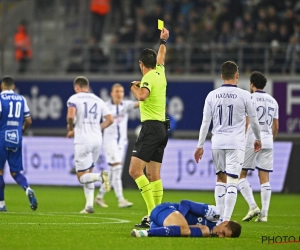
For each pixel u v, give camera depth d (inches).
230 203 1327.5
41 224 1441.9
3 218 1585.9
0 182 1808.6
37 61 3700.8
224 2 3592.5
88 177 1774.1
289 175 2837.1
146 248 1026.1
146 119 1387.8
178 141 2903.5
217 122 1352.1
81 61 3676.2
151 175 1429.6
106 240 1122.0
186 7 3722.9
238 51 3385.8
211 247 1046.4
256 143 1395.2
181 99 3373.5
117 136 2121.1
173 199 2411.4
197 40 3535.9
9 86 1812.3
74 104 1806.1
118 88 2116.1
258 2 3555.6
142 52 1396.4
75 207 2033.7
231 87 1353.3
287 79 3250.5
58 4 3939.5
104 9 3902.6
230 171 1332.4
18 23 3998.5
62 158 3014.3
